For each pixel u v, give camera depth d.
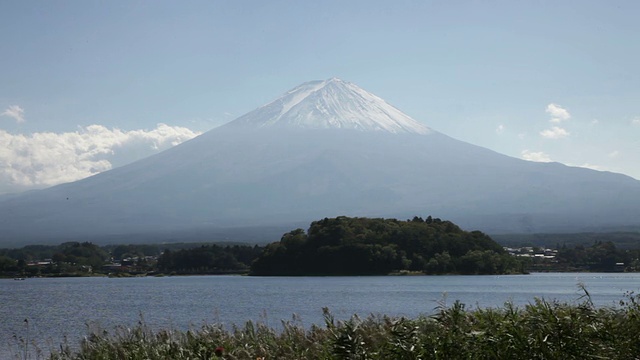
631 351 20.08
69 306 78.62
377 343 21.89
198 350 24.08
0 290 119.56
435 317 21.39
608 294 75.81
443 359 19.45
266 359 23.78
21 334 47.31
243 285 117.44
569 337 19.55
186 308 71.75
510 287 101.38
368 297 83.12
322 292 93.62
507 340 19.55
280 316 58.31
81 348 27.50
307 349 23.44
